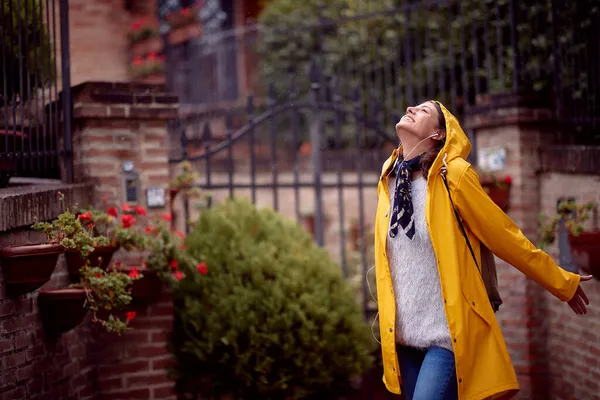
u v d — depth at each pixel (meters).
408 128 3.16
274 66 11.77
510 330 5.89
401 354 3.18
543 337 5.87
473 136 6.41
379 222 3.23
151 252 5.00
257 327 5.38
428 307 3.05
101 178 4.98
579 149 5.16
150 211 5.09
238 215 6.04
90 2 8.77
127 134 5.04
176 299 5.48
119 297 4.28
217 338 5.30
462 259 3.02
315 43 11.36
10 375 3.86
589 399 5.15
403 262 3.10
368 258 8.55
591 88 5.61
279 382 5.34
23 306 4.00
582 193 5.25
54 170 5.44
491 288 3.19
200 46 12.52
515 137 5.83
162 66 9.56
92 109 4.90
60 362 4.46
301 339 5.42
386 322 3.10
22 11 4.73
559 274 3.07
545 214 5.78
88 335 4.93
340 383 5.86
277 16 11.91
